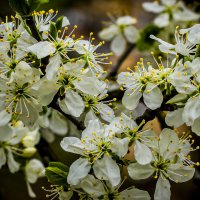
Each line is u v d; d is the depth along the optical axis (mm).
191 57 234
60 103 234
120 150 224
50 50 226
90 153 226
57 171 228
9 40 235
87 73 232
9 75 232
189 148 234
